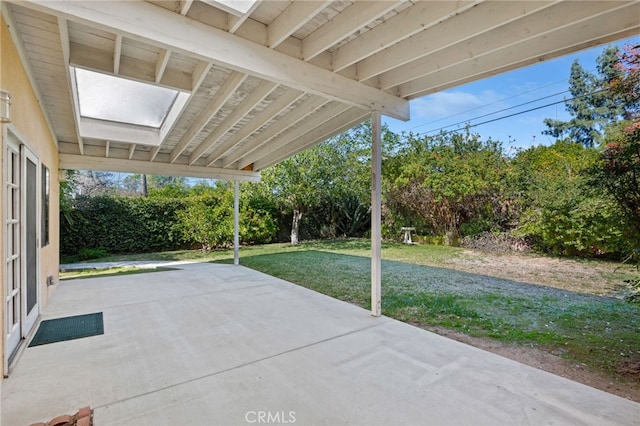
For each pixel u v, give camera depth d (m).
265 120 4.88
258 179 8.77
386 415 1.99
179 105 4.54
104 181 19.25
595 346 3.08
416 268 7.20
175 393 2.27
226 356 2.86
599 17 2.64
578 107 11.73
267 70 3.02
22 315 3.22
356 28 2.69
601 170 3.06
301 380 2.44
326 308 4.37
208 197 12.03
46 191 4.86
